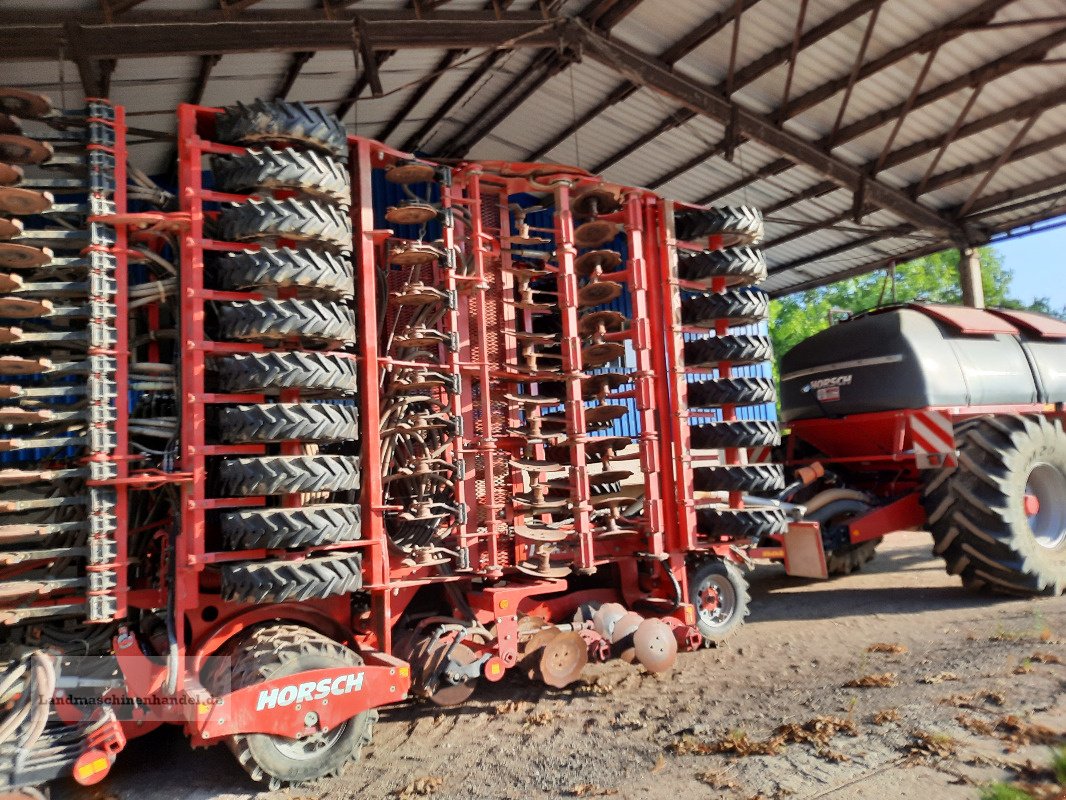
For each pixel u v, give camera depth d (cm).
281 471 362
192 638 380
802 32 847
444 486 481
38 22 585
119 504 361
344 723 381
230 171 385
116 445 362
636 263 544
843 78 903
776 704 425
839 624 607
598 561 532
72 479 395
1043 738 339
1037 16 780
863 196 1046
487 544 472
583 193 545
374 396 421
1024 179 1052
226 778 378
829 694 432
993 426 661
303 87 847
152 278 422
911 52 828
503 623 462
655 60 907
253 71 780
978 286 1148
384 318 456
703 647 570
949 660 474
